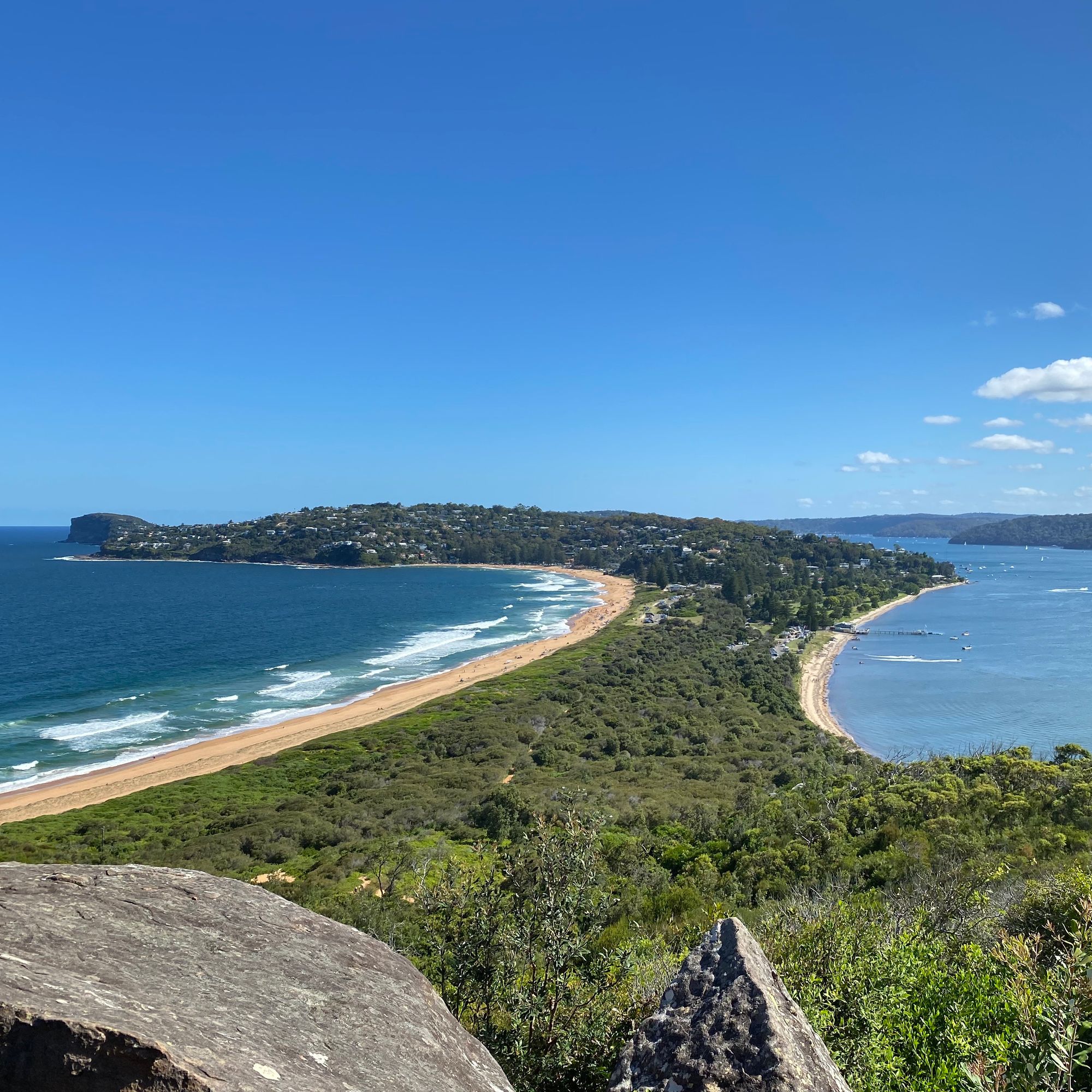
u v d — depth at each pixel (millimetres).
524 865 5848
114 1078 2479
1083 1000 4262
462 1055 3727
